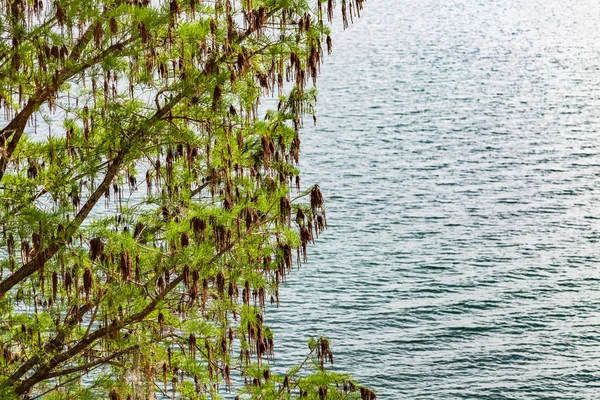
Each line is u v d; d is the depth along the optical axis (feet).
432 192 328.90
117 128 52.16
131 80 52.95
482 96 537.24
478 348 207.62
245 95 54.13
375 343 207.72
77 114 52.44
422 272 250.57
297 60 50.88
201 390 57.52
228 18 50.26
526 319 222.69
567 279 248.11
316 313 219.82
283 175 56.18
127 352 51.03
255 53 52.19
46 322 54.85
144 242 54.54
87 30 49.21
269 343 57.77
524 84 580.71
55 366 54.54
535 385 192.85
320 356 57.21
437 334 213.66
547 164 374.22
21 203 50.39
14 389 50.72
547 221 297.94
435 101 518.37
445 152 392.88
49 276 50.96
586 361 202.49
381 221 293.43
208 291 52.95
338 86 560.20
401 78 596.29
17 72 46.93
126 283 49.21
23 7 45.75
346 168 358.64
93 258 45.03
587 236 282.97
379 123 450.71
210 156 54.80
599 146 407.44
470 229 288.30
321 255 259.60
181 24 50.06
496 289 240.32
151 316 52.60
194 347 51.21
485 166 369.30
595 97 533.55
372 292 234.99
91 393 52.08
